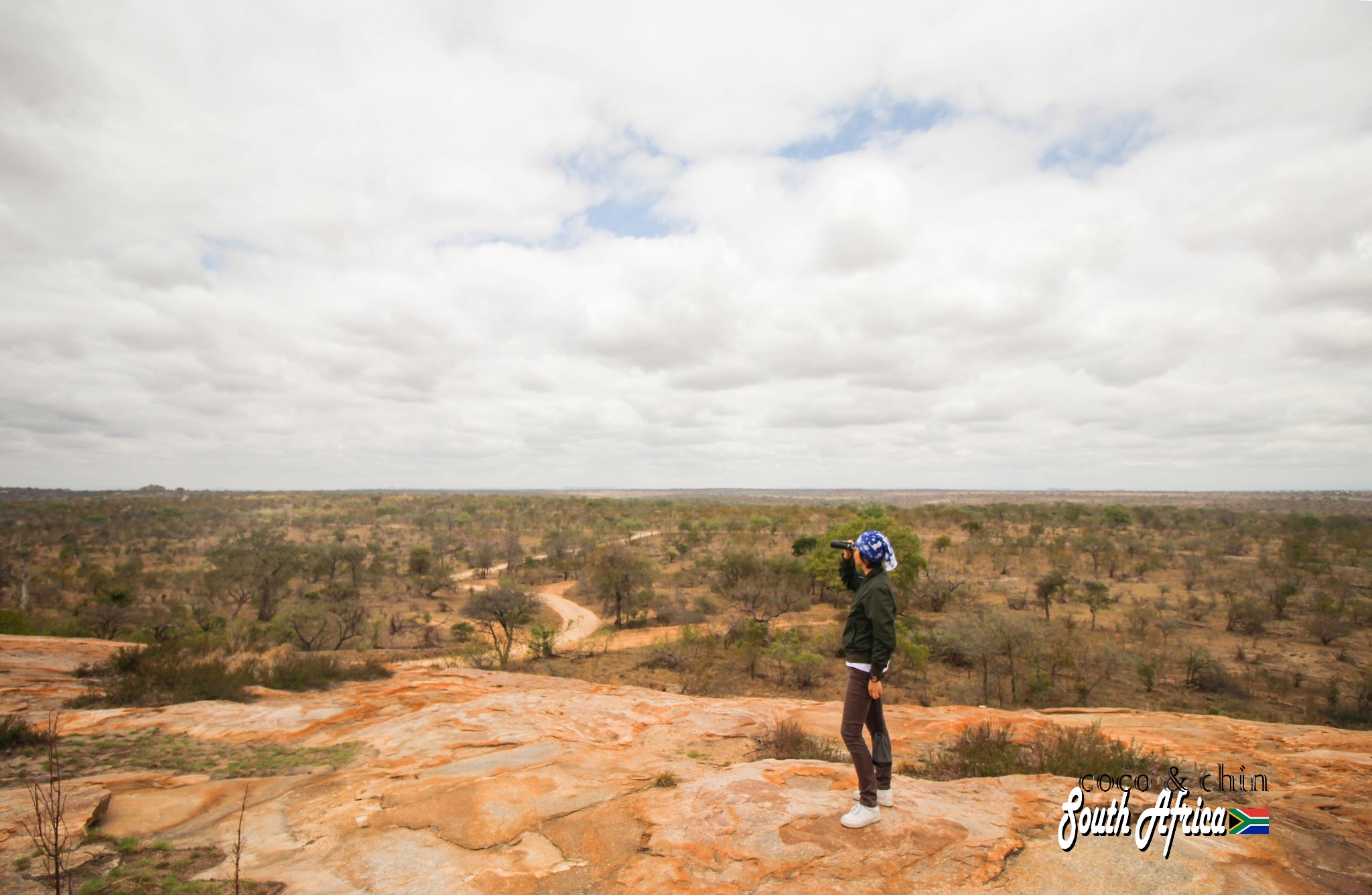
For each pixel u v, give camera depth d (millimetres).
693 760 7266
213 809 5734
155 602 49938
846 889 3801
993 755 7773
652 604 51125
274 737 8227
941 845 4281
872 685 4547
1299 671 32594
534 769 6504
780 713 10742
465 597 61500
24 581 50719
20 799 5441
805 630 39969
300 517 135500
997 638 27844
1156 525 105312
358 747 7883
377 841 4875
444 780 6199
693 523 111562
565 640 42688
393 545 91000
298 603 41750
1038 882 3893
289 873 4449
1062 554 70125
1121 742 7395
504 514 139250
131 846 4801
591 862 4391
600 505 161250
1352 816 5176
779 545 87625
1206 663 30328
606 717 9906
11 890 4051
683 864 4207
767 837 4426
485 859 4535
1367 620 43656
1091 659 31719
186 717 8859
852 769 5992
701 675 29203
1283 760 7320
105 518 109312
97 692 10180
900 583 46656
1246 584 55094
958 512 104688
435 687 11570
